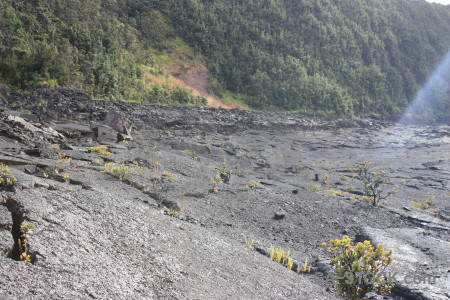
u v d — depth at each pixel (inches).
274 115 2401.6
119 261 244.5
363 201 684.7
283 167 1208.8
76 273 214.5
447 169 1291.8
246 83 3371.1
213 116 1979.6
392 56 4522.6
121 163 668.7
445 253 407.8
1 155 535.5
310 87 3427.7
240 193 619.8
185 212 470.9
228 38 3676.2
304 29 4052.7
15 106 1245.1
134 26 3378.4
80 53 2069.4
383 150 1753.2
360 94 3833.7
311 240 453.4
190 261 279.9
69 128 1010.7
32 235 241.0
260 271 307.6
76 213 296.5
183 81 3046.3
